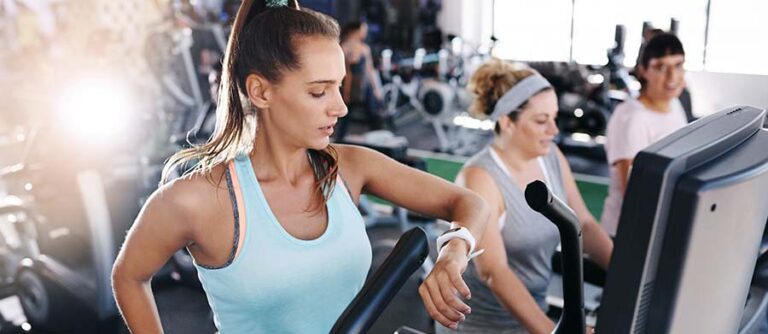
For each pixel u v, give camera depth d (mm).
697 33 6645
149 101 4812
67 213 2707
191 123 5359
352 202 1007
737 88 6473
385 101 7105
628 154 2137
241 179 930
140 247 942
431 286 805
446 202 1006
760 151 664
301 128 903
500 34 7824
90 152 2781
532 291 1617
